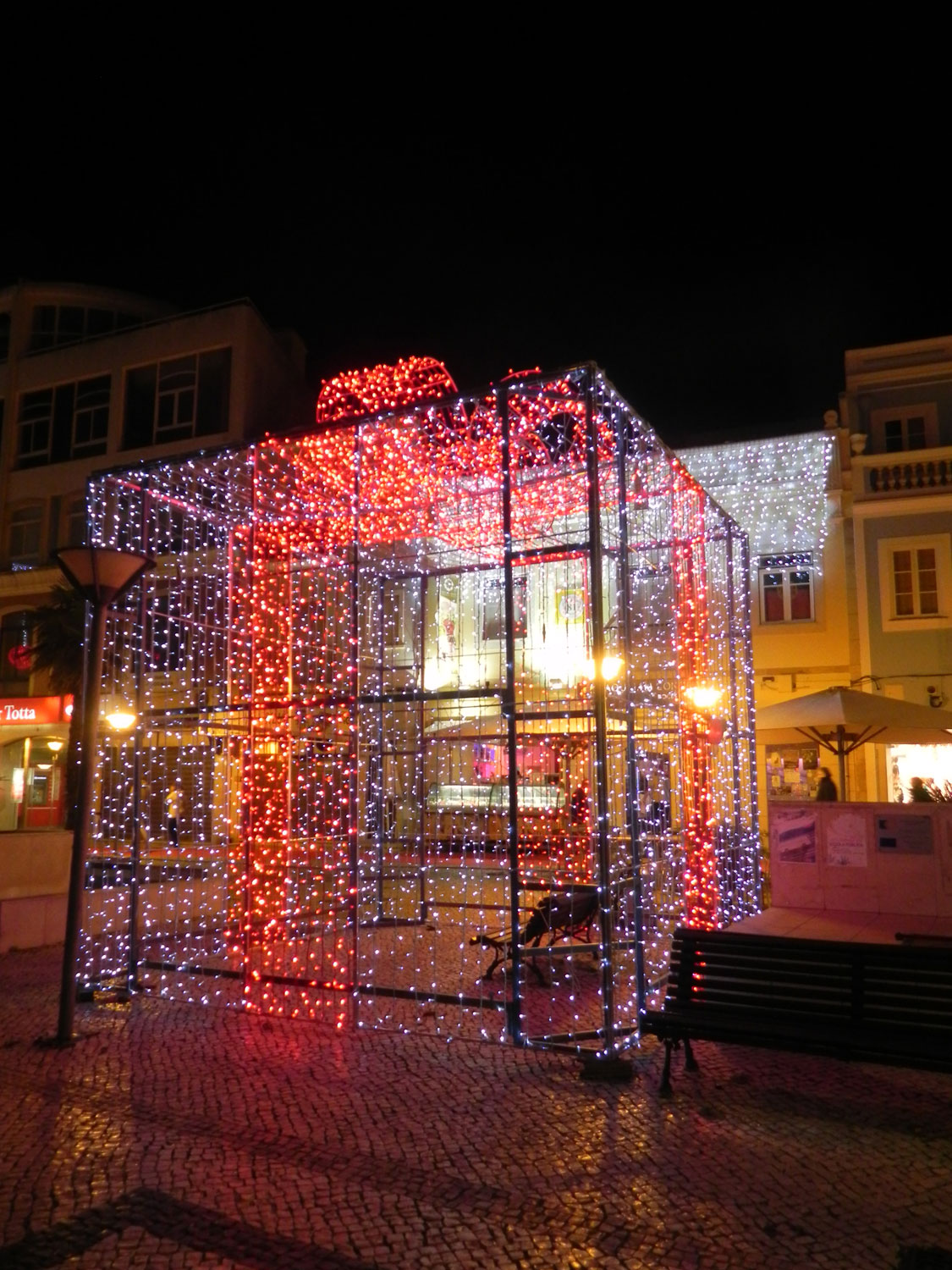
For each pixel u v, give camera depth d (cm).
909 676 1791
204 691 1278
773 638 1900
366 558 1330
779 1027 564
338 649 1468
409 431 1227
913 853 1070
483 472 1195
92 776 761
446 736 1262
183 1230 416
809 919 1027
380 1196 444
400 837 1541
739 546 1448
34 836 1130
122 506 1107
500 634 1543
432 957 1004
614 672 939
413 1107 561
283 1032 728
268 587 1314
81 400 2659
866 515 1852
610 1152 489
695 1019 586
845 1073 616
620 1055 654
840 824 1103
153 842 1761
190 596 1365
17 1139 519
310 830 1404
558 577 1435
